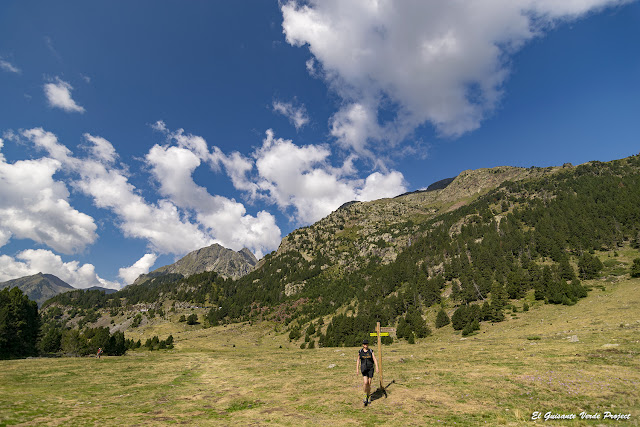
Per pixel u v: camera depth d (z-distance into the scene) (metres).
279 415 12.97
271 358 41.78
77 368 35.00
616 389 13.50
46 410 14.98
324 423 11.41
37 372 31.08
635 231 129.12
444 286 147.25
